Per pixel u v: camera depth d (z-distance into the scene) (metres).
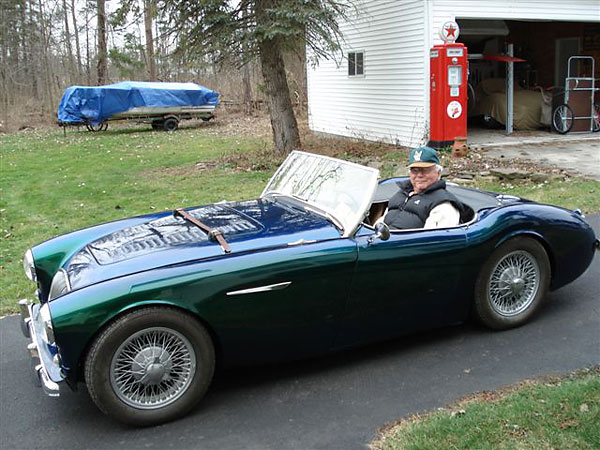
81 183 11.85
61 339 3.02
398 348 4.12
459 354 3.97
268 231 3.66
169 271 3.21
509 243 4.14
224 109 31.08
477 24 16.06
